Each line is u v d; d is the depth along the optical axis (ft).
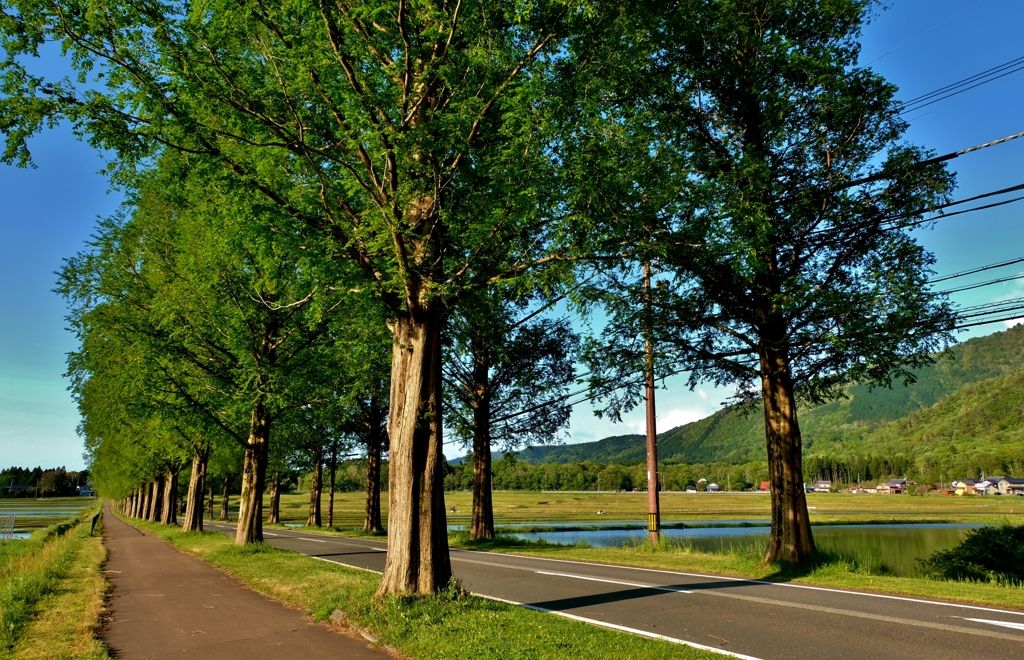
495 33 25.68
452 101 27.04
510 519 183.62
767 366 47.44
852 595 33.73
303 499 454.40
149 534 111.34
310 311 36.32
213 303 54.75
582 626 23.16
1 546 77.00
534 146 25.00
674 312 47.96
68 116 24.56
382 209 24.84
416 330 29.12
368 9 24.13
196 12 24.59
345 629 25.09
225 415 65.16
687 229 33.09
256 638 24.17
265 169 28.71
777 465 46.52
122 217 61.52
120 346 60.70
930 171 39.58
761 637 23.39
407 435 28.32
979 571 51.11
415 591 26.86
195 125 26.03
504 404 83.87
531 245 29.04
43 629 25.57
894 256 41.91
